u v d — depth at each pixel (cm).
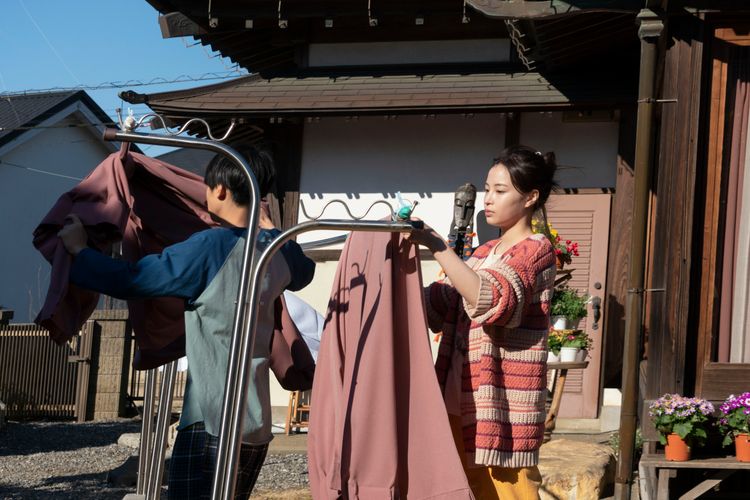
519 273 298
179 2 1086
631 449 573
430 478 290
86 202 315
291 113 1073
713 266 616
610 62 1037
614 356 1020
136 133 287
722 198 619
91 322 1468
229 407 266
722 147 619
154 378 472
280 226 1134
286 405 1130
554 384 883
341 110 1057
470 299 291
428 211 1101
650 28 586
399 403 298
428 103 1030
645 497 571
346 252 318
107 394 1466
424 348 297
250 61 1227
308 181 1134
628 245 1026
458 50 1125
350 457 292
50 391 1477
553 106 1002
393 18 1124
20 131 2341
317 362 318
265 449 325
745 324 614
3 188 2397
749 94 618
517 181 322
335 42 1162
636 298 577
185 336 336
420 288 300
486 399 303
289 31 1168
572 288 1037
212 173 329
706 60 620
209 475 305
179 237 365
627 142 1032
